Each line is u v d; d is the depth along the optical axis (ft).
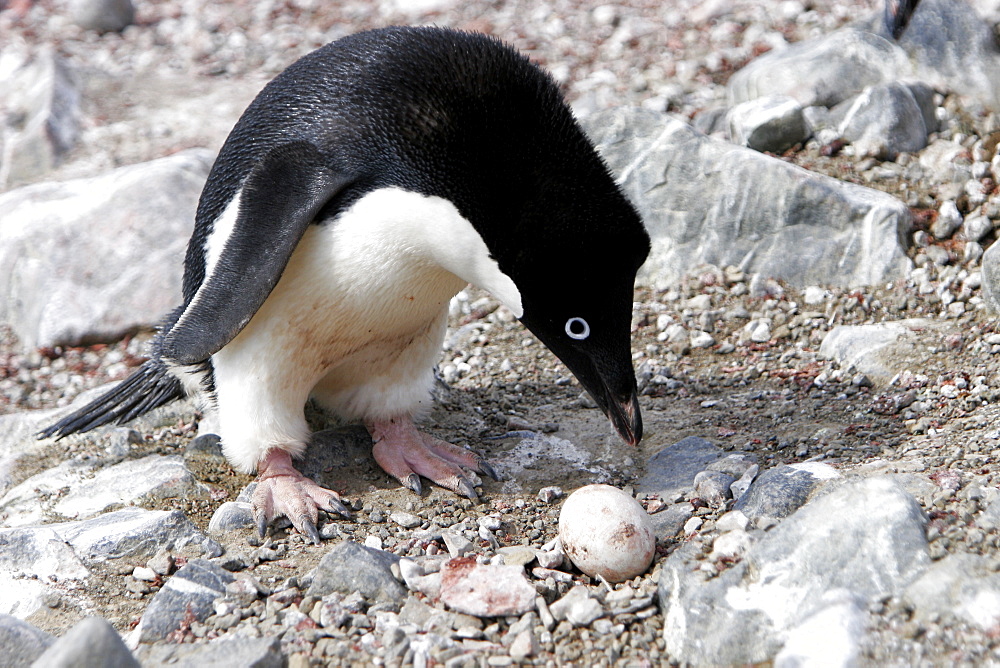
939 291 31.58
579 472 25.79
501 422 28.84
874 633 17.01
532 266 21.63
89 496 25.79
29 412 30.96
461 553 21.79
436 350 26.05
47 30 61.82
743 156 34.94
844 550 18.43
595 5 56.24
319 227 22.21
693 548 19.90
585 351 22.54
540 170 21.35
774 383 29.12
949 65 39.83
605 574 20.24
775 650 17.53
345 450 26.55
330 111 22.45
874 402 26.94
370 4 61.67
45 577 22.06
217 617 19.71
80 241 38.45
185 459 27.30
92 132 49.32
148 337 36.91
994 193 34.71
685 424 27.53
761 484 21.95
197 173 40.57
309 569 21.59
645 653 18.40
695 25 51.57
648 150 36.04
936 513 19.58
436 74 21.88
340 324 23.36
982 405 25.40
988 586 17.25
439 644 18.29
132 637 19.52
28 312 37.68
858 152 37.40
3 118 50.16
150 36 60.75
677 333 31.99
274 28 60.39
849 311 31.81
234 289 21.34
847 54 40.06
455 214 21.52
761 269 33.96
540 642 18.63
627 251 21.34
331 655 18.34
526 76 21.85
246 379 23.72
